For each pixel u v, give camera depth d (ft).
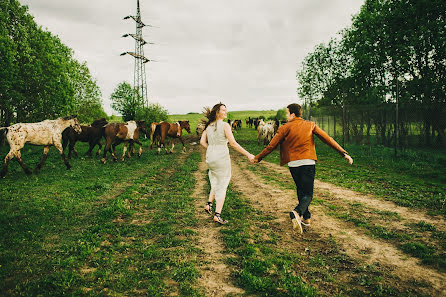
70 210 16.10
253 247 11.23
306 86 70.18
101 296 7.84
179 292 8.08
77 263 9.81
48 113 69.87
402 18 44.42
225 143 13.30
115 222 14.58
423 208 16.61
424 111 37.40
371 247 11.27
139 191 21.74
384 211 16.06
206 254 10.78
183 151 55.21
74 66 93.50
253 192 21.80
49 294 7.82
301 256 10.48
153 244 11.68
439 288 8.04
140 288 8.34
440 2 38.73
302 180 11.76
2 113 67.05
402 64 44.04
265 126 64.34
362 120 51.88
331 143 12.02
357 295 7.88
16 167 31.14
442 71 40.93
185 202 18.70
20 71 63.10
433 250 10.59
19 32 64.08
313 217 15.26
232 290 8.20
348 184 23.98
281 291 8.05
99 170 30.89
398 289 8.05
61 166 33.09
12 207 16.07
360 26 51.31
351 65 58.23
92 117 116.67
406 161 34.24
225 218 15.23
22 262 9.68
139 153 43.73
